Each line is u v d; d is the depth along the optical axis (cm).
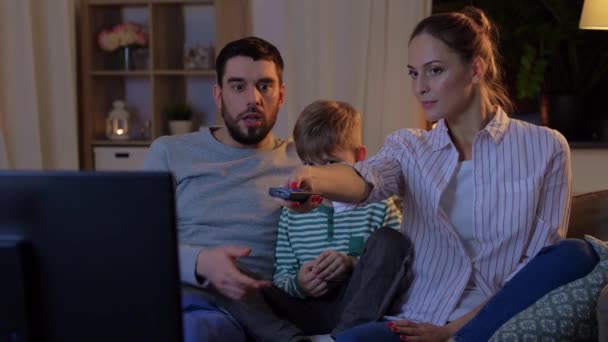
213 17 373
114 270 80
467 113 153
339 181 141
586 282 135
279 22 355
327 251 171
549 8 338
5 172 79
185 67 363
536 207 151
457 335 140
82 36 358
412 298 157
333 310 173
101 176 79
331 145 185
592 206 181
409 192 159
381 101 341
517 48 346
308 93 343
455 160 154
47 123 359
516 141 152
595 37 340
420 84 150
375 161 155
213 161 184
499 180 151
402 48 337
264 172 185
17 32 349
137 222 79
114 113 369
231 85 182
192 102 379
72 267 80
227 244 179
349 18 337
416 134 161
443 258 155
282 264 183
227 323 157
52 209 79
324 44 339
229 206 181
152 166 188
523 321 132
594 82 349
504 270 151
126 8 377
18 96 351
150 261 80
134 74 361
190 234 180
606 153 329
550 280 140
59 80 356
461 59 147
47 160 360
